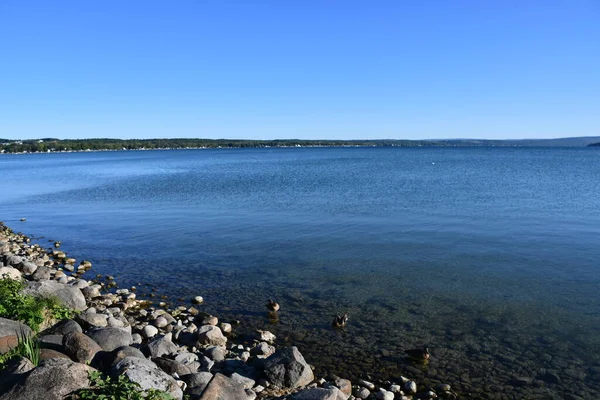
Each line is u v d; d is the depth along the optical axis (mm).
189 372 9602
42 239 26344
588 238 23953
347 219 30109
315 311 14719
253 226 28422
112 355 8977
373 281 17578
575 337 12758
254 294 16375
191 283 17703
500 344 12391
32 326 11078
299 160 138625
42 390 7055
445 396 9992
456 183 55094
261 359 10812
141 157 194750
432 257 20641
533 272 18359
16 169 107375
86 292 15953
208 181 62594
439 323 13719
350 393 9922
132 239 25641
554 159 129625
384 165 101500
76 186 60188
